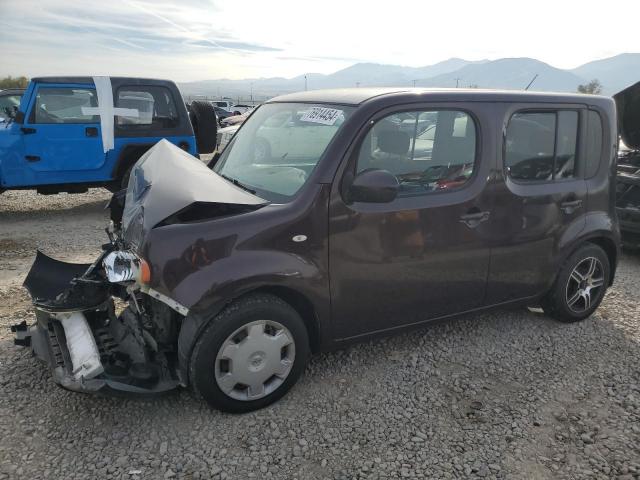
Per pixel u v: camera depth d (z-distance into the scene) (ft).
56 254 20.53
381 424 9.89
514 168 12.28
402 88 11.50
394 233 10.69
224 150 13.92
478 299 12.43
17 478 8.20
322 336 10.66
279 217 9.61
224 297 9.19
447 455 9.11
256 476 8.48
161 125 28.43
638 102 22.43
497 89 12.64
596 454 9.21
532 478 8.63
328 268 10.16
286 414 10.09
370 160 10.44
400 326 11.60
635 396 11.03
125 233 10.55
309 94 12.74
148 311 10.95
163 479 8.32
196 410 10.09
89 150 26.99
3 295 15.71
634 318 15.10
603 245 14.75
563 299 13.93
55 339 10.44
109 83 26.81
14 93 32.73
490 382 11.44
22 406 10.02
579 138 13.42
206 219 9.37
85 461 8.64
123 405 10.16
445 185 11.33
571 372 11.94
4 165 25.53
